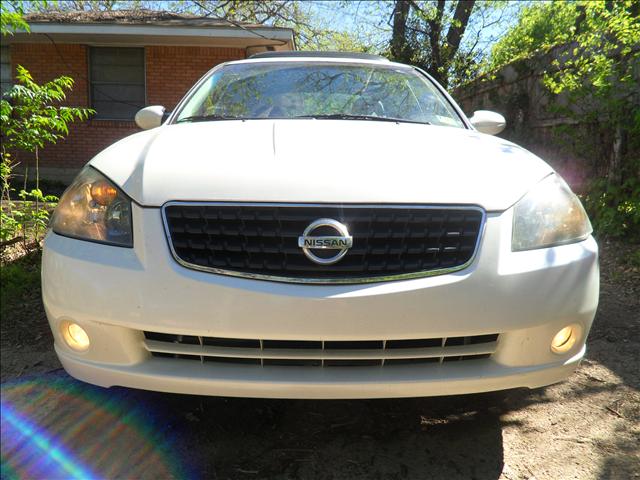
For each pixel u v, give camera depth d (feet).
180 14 38.17
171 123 9.66
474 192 6.41
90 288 6.15
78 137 35.47
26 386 8.80
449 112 10.47
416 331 6.00
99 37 33.09
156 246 6.09
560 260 6.44
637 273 14.65
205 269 6.03
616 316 11.94
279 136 7.54
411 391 6.18
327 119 9.57
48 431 7.59
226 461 6.98
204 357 6.24
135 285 6.02
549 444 7.35
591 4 17.66
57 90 15.76
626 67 16.74
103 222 6.45
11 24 15.52
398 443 7.42
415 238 6.15
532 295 6.21
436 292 6.00
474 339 6.36
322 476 6.70
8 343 10.39
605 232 17.58
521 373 6.36
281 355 6.08
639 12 17.17
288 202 6.11
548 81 19.26
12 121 15.58
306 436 7.58
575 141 20.02
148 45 34.94
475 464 6.93
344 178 6.33
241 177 6.32
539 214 6.62
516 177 6.84
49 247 6.66
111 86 35.91
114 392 8.66
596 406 8.30
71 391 8.66
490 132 10.36
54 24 31.76
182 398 8.54
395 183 6.34
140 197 6.30
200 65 35.37
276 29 32.27
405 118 10.07
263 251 6.05
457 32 42.04
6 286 12.97
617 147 17.57
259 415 8.11
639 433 7.57
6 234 14.53
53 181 34.65
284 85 10.76
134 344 6.21
